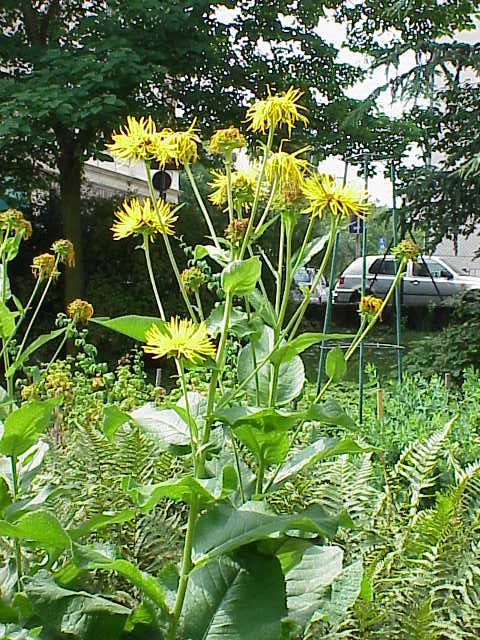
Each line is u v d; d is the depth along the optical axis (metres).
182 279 1.53
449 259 21.09
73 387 3.88
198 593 1.31
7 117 7.82
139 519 1.88
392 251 1.71
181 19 8.82
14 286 9.88
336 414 1.32
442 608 1.81
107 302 9.79
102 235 10.41
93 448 2.16
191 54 9.33
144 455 2.14
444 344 7.95
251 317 1.44
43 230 10.62
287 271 1.45
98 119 8.23
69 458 2.19
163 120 9.43
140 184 14.53
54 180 10.77
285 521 1.23
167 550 1.85
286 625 1.36
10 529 1.22
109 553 1.47
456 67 8.45
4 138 8.00
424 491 2.66
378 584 1.84
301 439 2.44
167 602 1.36
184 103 10.02
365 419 4.54
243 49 10.27
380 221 8.70
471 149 8.38
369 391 5.92
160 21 8.84
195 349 1.27
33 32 9.78
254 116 1.53
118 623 1.32
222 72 9.90
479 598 1.76
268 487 1.40
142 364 4.83
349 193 1.44
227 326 1.36
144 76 8.29
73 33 8.97
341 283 15.41
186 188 13.35
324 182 1.45
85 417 3.04
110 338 9.43
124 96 8.85
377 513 2.10
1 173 9.99
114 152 1.51
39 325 9.80
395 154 10.08
